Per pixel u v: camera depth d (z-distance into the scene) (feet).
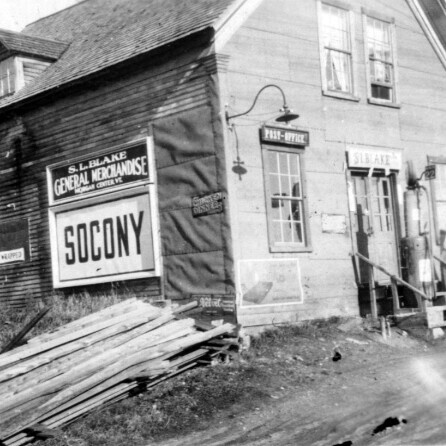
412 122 56.80
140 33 51.78
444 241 56.95
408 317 48.29
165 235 46.50
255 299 43.93
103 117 50.62
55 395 30.30
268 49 47.09
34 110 55.77
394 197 54.85
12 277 56.95
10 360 32.17
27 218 55.98
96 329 35.42
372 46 54.85
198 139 44.80
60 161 53.57
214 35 43.88
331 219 49.52
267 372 37.68
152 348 34.42
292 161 47.80
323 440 28.09
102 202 50.39
